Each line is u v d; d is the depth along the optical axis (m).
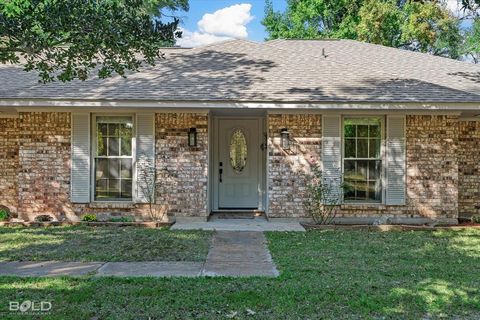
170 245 8.08
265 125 12.47
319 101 10.15
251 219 11.53
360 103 10.15
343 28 26.67
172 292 5.32
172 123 11.13
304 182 11.09
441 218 11.06
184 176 11.13
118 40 5.90
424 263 6.86
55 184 11.09
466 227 10.27
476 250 7.85
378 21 24.72
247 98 10.21
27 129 11.07
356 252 7.62
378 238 8.95
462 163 12.20
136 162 11.11
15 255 7.24
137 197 11.10
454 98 10.15
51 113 11.09
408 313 4.68
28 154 11.08
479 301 5.04
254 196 12.90
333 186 11.05
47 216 11.04
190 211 11.12
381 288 5.51
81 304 4.89
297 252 7.59
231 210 12.86
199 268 6.51
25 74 12.47
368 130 11.25
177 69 12.11
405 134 11.05
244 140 12.92
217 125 12.86
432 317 4.58
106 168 11.32
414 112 10.88
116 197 11.32
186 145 11.12
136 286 5.56
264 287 5.52
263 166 12.77
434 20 24.98
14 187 11.94
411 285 5.66
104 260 6.96
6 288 5.44
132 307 4.81
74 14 5.47
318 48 15.11
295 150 11.09
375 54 14.69
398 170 11.07
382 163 11.15
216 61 12.79
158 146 11.13
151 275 6.11
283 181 11.09
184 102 10.20
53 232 9.38
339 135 11.05
